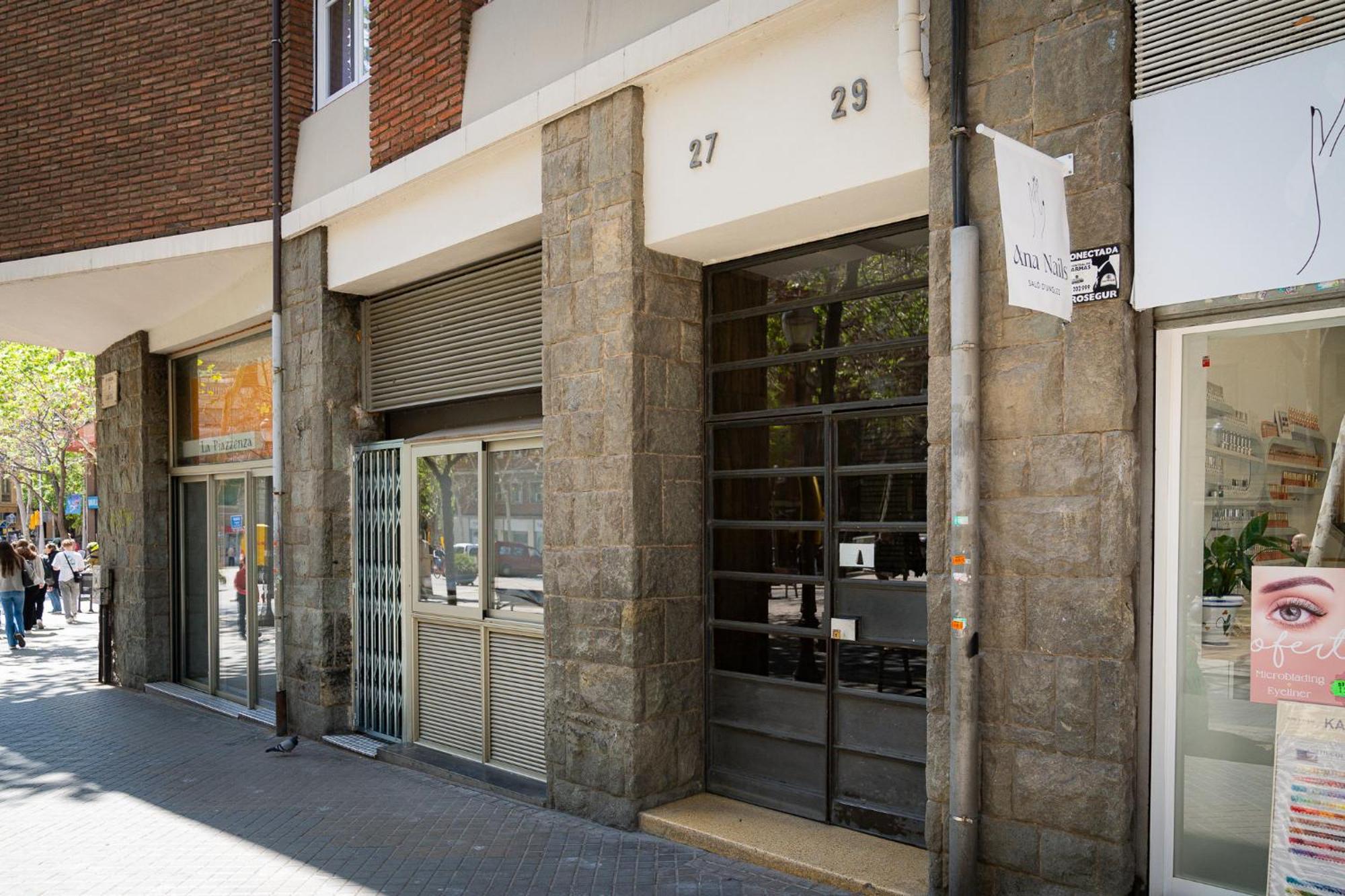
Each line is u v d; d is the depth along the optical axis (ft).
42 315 37.09
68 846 19.26
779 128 17.43
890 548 17.58
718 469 20.53
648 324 19.77
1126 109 13.19
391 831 19.79
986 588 14.26
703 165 18.61
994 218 14.32
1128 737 13.03
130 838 19.63
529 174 22.22
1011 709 13.98
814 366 18.99
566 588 20.68
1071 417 13.46
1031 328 13.91
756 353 20.02
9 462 118.21
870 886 15.70
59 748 27.76
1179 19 12.80
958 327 14.17
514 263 24.09
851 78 16.46
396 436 28.96
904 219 17.75
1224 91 12.37
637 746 19.31
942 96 14.84
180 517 38.73
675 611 20.04
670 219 19.19
